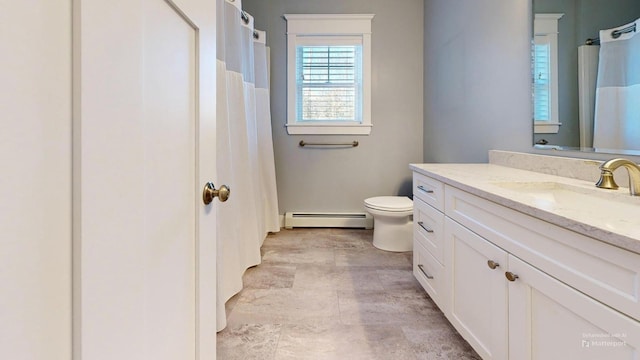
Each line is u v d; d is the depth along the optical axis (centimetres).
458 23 253
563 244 82
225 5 202
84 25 41
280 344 148
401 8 327
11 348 33
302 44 329
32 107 35
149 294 59
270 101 332
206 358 88
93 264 43
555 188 136
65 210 39
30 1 34
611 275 69
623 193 110
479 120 225
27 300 35
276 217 313
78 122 41
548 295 87
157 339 63
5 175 32
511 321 104
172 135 68
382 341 151
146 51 57
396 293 198
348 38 329
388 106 333
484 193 117
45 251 37
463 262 137
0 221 32
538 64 173
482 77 221
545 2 168
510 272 103
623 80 127
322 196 338
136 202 54
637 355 64
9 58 32
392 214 263
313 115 338
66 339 40
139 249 55
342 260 251
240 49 217
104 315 46
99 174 44
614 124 130
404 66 330
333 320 168
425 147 327
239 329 160
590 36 142
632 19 122
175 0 67
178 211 72
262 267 238
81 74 41
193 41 79
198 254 83
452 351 144
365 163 337
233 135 213
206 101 87
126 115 50
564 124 156
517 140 189
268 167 304
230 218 189
